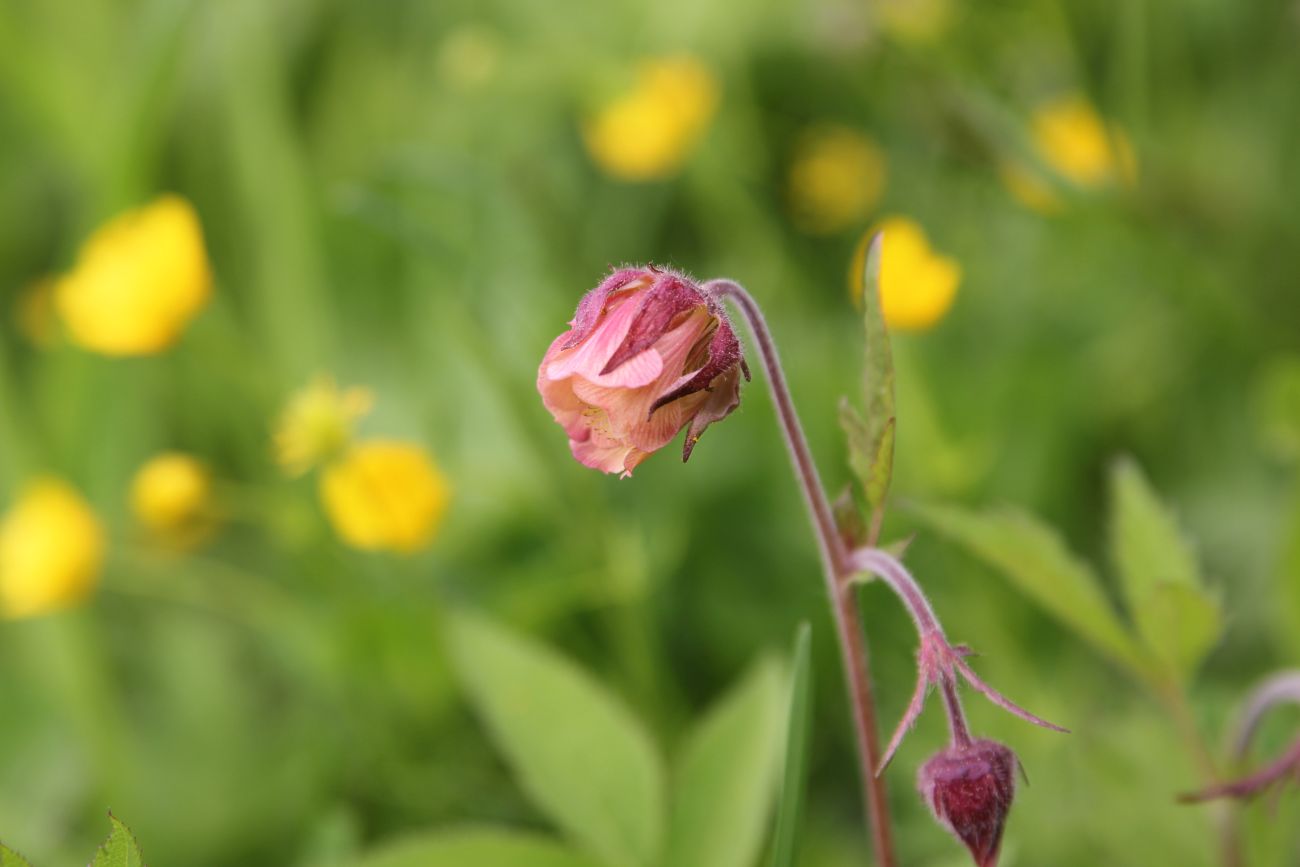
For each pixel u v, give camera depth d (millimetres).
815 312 483
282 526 430
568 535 401
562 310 435
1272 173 491
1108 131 453
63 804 417
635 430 288
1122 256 460
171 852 397
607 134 496
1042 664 398
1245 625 406
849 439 299
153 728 428
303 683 421
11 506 463
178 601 456
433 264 412
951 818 294
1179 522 428
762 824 331
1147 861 344
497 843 321
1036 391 433
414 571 396
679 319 289
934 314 387
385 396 480
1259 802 330
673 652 410
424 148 483
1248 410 440
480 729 403
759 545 416
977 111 455
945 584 402
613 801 334
